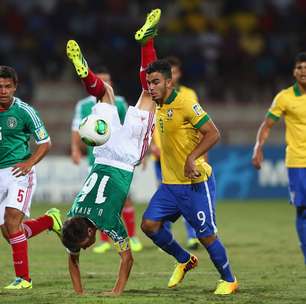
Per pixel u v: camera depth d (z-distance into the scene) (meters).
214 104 88.31
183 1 101.12
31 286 28.80
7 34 92.88
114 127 26.56
